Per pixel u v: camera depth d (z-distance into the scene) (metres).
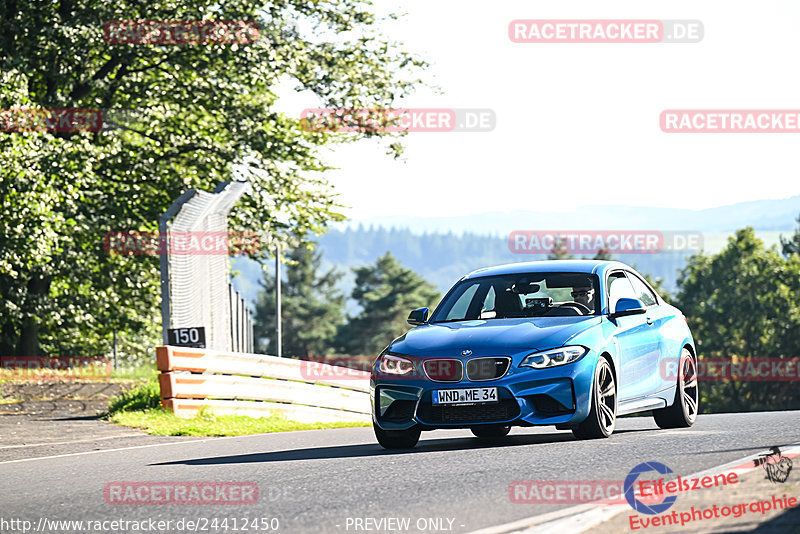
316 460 18.75
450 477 15.00
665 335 23.72
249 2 60.84
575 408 19.59
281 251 69.94
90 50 58.62
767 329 185.88
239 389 35.88
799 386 179.88
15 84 52.91
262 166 65.50
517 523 11.19
